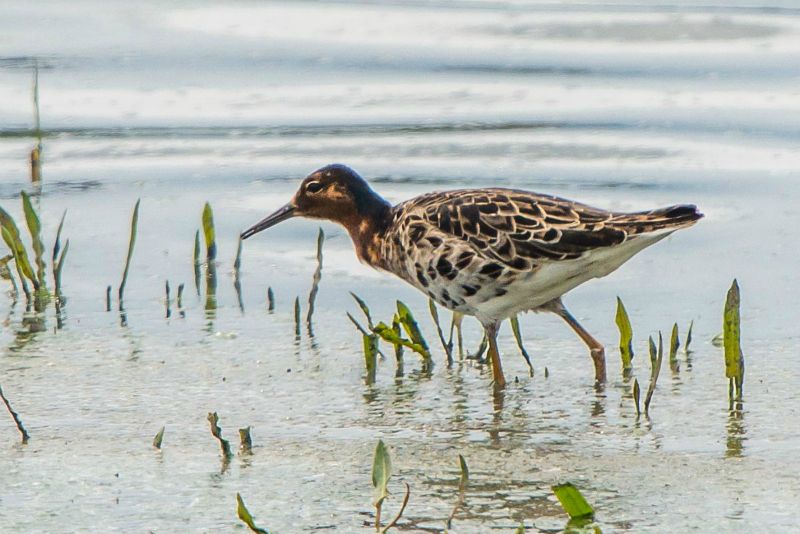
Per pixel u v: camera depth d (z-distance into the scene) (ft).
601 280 49.80
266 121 68.64
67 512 30.25
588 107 70.28
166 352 42.39
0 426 35.86
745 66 75.51
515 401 37.91
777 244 52.60
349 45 80.28
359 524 29.55
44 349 42.50
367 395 38.52
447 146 65.05
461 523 29.48
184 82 74.18
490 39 81.56
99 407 37.37
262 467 32.94
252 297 48.26
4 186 59.82
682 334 43.96
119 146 64.85
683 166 62.03
